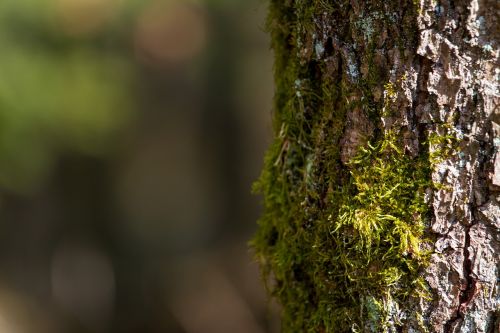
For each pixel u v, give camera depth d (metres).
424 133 1.26
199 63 11.25
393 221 1.30
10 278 9.04
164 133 11.92
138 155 11.88
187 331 9.70
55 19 6.02
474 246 1.27
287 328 1.59
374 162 1.30
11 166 5.16
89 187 10.64
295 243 1.51
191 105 11.76
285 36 1.53
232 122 11.93
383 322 1.33
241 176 11.96
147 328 10.10
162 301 10.34
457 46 1.23
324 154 1.40
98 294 10.24
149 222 12.45
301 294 1.53
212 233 12.01
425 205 1.28
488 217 1.25
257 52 11.04
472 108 1.23
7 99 5.11
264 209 1.71
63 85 5.79
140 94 10.69
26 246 9.39
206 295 10.06
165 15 9.59
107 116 6.23
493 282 1.27
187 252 11.82
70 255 10.10
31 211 9.44
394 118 1.28
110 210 11.16
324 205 1.42
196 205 12.62
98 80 6.31
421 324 1.30
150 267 11.14
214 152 12.09
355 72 1.31
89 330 9.70
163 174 12.64
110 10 7.38
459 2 1.22
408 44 1.25
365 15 1.28
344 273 1.38
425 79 1.25
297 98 1.46
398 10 1.25
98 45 7.05
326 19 1.34
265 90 11.38
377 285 1.33
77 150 6.22
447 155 1.25
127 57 8.22
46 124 5.46
